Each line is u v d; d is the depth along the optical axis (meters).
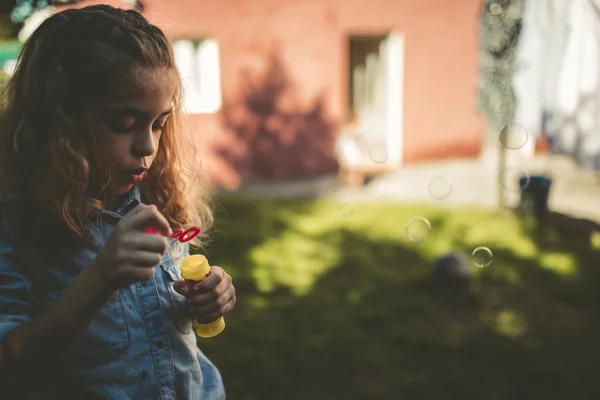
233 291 0.95
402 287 4.01
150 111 0.80
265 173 8.23
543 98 4.61
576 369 2.86
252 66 8.02
